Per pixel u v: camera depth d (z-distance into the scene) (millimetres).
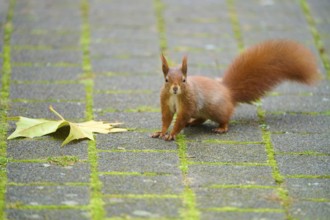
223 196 7129
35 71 10594
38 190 7164
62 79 10367
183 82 8320
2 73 10461
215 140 8578
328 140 8656
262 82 9266
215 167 7816
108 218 6637
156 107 9539
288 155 8203
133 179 7457
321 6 13695
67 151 8117
